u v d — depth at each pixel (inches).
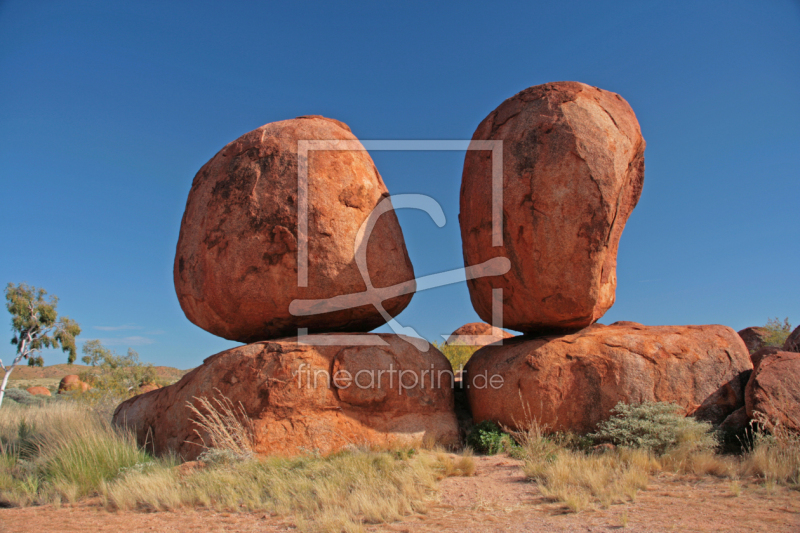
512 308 367.2
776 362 329.7
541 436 332.5
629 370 343.3
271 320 373.1
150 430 375.6
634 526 199.0
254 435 316.5
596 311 366.9
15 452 368.5
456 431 363.3
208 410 331.9
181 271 392.5
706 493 240.2
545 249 336.8
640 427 311.4
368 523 218.1
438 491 258.1
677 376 346.6
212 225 371.6
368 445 325.1
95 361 1228.5
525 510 226.1
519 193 343.0
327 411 334.3
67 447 325.7
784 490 240.4
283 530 213.5
